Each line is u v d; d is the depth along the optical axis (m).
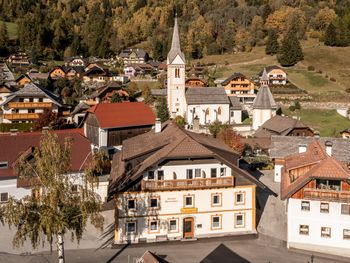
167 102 110.56
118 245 41.31
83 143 52.50
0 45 185.75
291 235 42.41
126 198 41.62
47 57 196.62
